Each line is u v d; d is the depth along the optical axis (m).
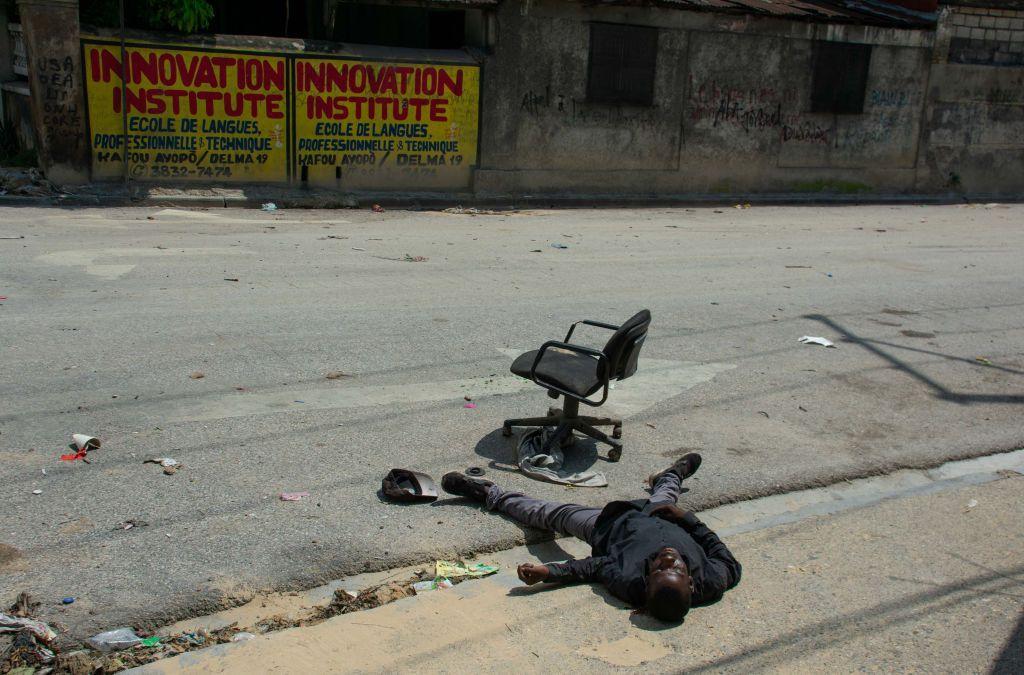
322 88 14.97
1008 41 21.11
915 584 3.91
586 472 4.86
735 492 4.73
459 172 16.39
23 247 9.91
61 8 13.01
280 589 3.60
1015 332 8.52
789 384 6.57
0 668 3.00
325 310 7.82
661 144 18.05
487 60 15.96
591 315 8.24
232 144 14.61
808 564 4.05
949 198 21.45
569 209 16.69
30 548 3.72
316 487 4.45
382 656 3.20
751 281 10.37
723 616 3.58
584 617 3.52
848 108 19.88
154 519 4.02
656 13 17.16
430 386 6.03
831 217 17.52
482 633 3.38
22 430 4.86
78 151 13.68
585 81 16.92
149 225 12.05
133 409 5.27
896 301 9.63
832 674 3.24
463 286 9.17
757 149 19.16
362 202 15.24
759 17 18.14
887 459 5.30
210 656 3.16
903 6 20.67
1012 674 3.28
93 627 3.25
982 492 4.96
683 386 6.39
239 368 6.11
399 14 17.91
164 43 13.76
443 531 4.13
